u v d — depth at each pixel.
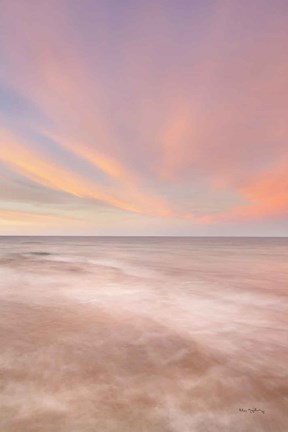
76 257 40.25
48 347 7.99
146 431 4.59
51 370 6.60
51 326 9.91
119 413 5.03
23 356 7.37
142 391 5.77
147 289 17.11
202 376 6.48
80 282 19.28
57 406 5.20
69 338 8.73
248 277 22.03
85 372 6.54
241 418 4.97
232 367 6.98
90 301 13.84
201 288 17.58
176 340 8.77
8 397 5.47
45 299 14.16
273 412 5.17
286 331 9.77
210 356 7.64
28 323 10.23
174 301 14.10
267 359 7.51
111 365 6.92
